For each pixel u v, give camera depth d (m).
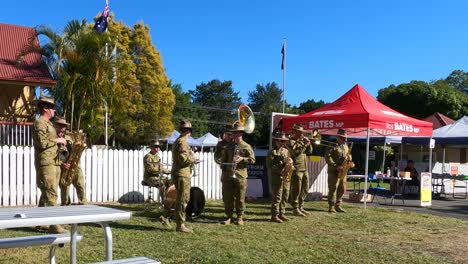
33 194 11.88
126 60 39.31
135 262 4.44
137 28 40.97
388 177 17.08
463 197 19.08
